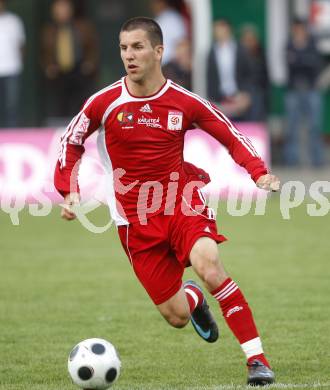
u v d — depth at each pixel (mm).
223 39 61344
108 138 23859
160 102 23484
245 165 23453
